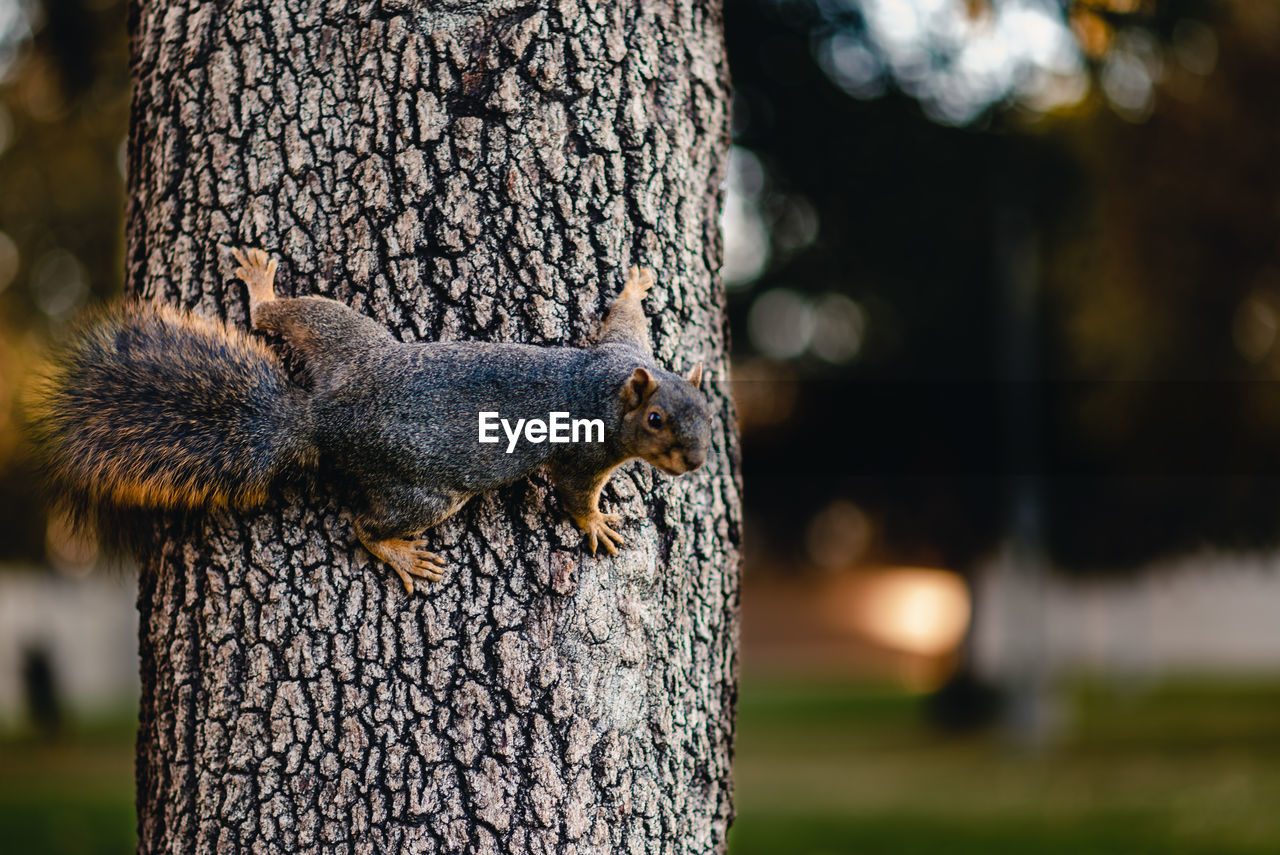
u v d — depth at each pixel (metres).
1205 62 12.12
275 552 2.65
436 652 2.60
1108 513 16.45
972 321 14.62
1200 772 12.14
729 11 9.11
